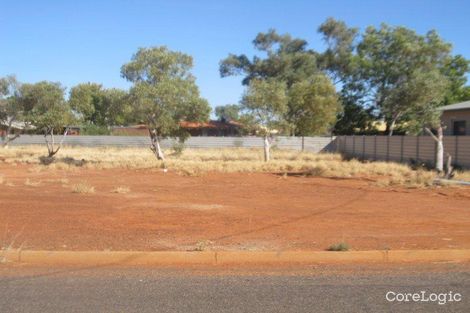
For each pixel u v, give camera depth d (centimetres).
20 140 5534
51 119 3372
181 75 3111
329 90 3859
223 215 1271
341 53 6806
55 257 820
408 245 918
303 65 6825
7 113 3528
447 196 1731
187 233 1030
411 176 2331
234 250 867
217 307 600
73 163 3186
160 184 2088
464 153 2917
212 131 7300
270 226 1121
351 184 2177
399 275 749
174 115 3002
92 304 610
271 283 704
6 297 636
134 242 938
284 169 3041
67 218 1185
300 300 627
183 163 3184
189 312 583
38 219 1162
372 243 936
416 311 589
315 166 2986
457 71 5675
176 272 765
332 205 1488
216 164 3134
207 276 741
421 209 1409
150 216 1240
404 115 4472
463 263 823
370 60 5234
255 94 3456
